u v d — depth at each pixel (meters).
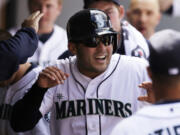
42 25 19.77
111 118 12.00
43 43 19.72
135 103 12.20
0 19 26.97
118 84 12.20
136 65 12.40
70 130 12.05
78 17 11.88
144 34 20.55
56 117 12.22
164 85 9.50
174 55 9.41
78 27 11.78
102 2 14.90
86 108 11.98
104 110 12.00
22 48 11.92
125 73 12.30
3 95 14.04
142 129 9.41
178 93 9.49
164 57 9.43
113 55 12.51
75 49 12.07
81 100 12.06
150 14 20.42
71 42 12.05
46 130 13.66
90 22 11.70
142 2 20.31
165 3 25.12
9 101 13.97
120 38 15.13
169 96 9.52
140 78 12.31
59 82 11.52
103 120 11.96
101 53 11.70
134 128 9.41
